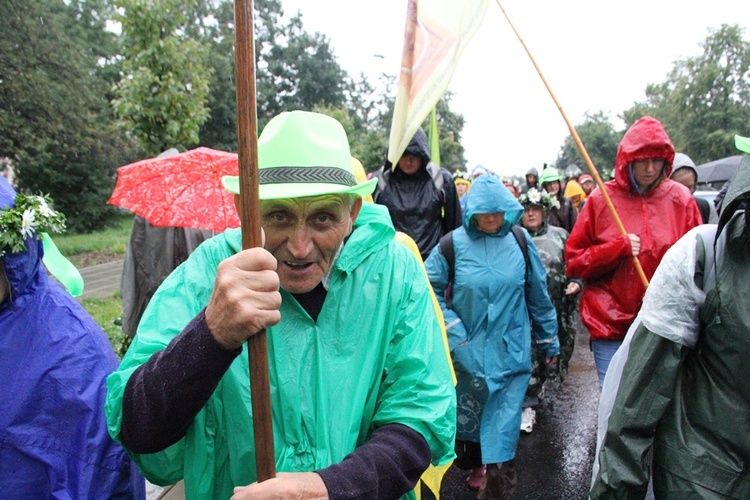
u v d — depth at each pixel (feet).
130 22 21.12
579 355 21.91
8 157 78.79
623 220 10.88
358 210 4.68
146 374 3.71
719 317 5.34
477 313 10.65
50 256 7.03
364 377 4.41
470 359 10.63
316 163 4.11
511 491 10.92
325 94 154.10
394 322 4.61
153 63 21.59
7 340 5.33
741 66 141.18
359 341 4.45
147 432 3.71
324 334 4.40
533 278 11.04
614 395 6.51
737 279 5.30
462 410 10.82
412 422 4.27
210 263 4.55
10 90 74.54
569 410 16.37
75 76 83.71
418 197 14.64
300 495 3.63
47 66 80.12
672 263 5.73
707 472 5.52
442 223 15.38
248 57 3.36
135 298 15.06
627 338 6.47
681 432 5.75
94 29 118.62
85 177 92.94
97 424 5.48
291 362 4.30
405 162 14.40
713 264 5.54
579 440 14.37
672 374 5.71
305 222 4.07
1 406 5.25
